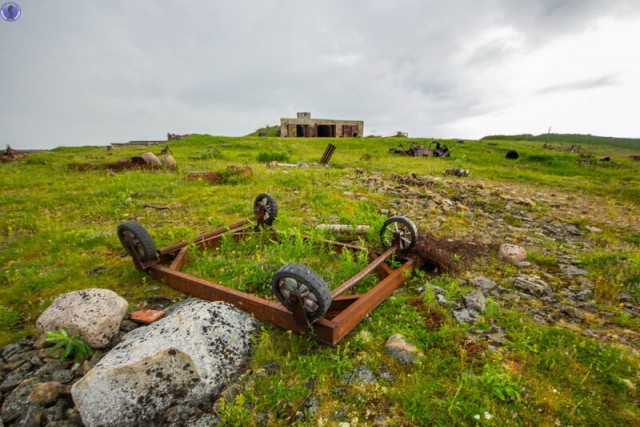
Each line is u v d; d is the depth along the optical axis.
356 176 14.08
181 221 7.53
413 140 47.41
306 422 2.41
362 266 4.71
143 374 2.55
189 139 36.78
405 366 2.95
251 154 26.11
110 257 5.40
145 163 16.36
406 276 4.48
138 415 2.43
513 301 4.17
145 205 8.93
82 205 9.03
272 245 5.87
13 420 2.48
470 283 4.60
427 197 10.26
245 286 4.36
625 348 3.21
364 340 3.25
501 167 21.94
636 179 17.66
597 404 2.54
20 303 4.06
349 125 61.34
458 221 8.01
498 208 9.40
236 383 2.75
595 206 10.27
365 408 2.54
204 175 12.52
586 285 4.66
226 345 3.02
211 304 3.44
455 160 26.11
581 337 3.31
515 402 2.53
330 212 8.18
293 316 3.12
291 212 8.13
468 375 2.78
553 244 6.39
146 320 3.56
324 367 2.90
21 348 3.25
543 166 23.72
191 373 2.66
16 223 7.30
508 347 3.18
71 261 5.18
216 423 2.43
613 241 6.76
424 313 3.75
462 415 2.44
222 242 5.68
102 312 3.29
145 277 4.59
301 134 61.50
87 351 3.08
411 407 2.50
